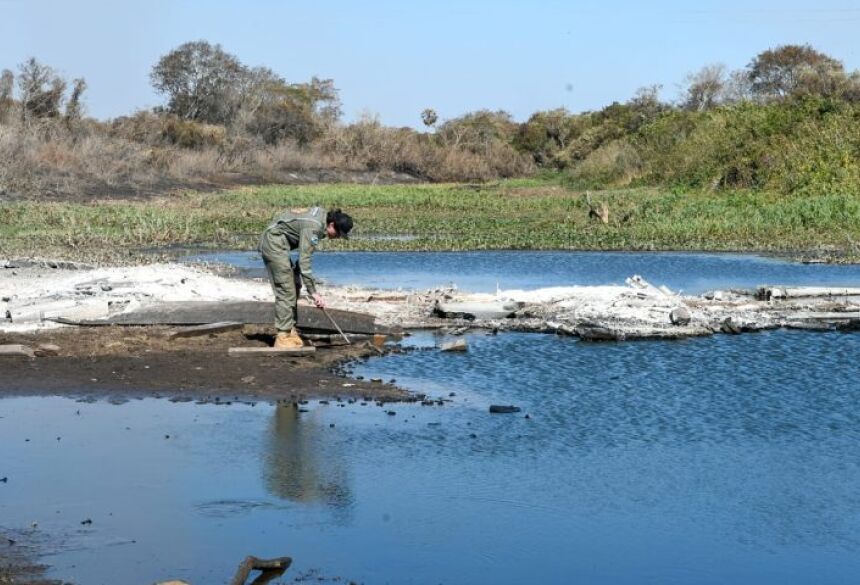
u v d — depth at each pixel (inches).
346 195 2018.9
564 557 293.1
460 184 2738.7
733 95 3422.7
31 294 650.8
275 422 411.5
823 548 302.0
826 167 1688.0
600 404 447.8
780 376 499.2
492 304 645.3
